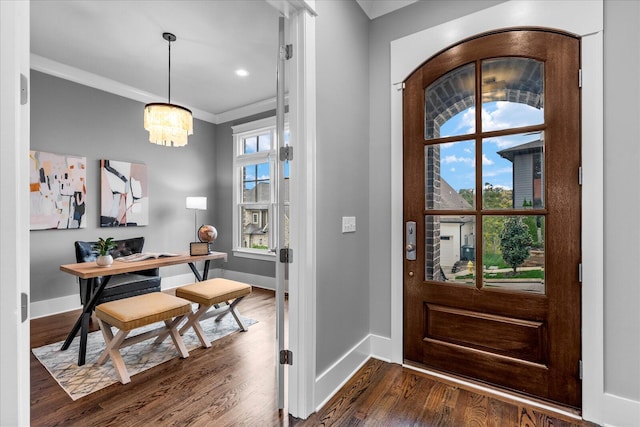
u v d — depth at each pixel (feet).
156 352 8.13
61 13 8.29
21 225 2.20
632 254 5.08
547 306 5.72
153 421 5.38
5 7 2.09
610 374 5.22
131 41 9.75
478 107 6.36
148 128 9.51
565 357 5.56
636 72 5.06
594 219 5.32
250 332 9.55
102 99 12.61
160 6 8.07
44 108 10.99
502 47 6.12
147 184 14.14
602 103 5.27
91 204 12.27
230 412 5.62
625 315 5.12
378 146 7.65
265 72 11.93
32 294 10.77
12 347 2.12
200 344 8.68
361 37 7.39
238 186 16.33
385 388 6.29
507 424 5.21
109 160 12.75
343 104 6.64
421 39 7.02
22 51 2.23
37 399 6.01
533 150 5.91
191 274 15.83
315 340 5.67
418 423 5.25
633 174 5.07
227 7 8.13
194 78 12.46
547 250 5.72
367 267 7.62
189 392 6.27
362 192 7.41
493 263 6.25
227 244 16.70
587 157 5.37
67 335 9.24
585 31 5.40
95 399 6.01
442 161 6.84
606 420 5.20
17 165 2.16
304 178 5.46
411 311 7.14
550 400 5.68
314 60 5.65
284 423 5.31
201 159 16.48
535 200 5.88
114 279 9.90
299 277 5.49
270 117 14.94
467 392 6.12
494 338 6.21
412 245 7.11
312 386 5.55
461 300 6.55
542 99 5.83
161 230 14.71
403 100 7.25
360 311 7.29
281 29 5.63
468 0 6.51
